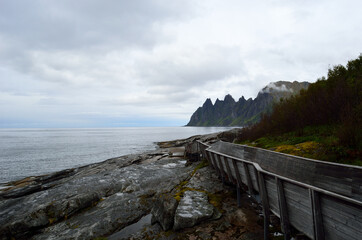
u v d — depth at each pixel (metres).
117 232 8.95
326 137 10.78
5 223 10.19
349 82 12.74
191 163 20.64
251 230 7.50
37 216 9.81
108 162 26.58
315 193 4.28
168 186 13.44
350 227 3.56
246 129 25.00
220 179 12.74
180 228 8.03
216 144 16.08
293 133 14.50
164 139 93.50
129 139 96.31
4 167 31.23
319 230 4.20
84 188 13.98
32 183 19.41
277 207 5.88
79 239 8.53
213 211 8.77
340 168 4.89
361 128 8.05
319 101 13.40
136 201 11.54
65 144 71.06
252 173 7.60
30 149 55.22
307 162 5.90
